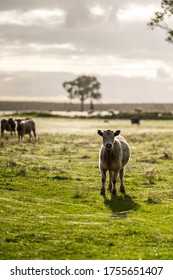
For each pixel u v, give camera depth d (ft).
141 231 50.96
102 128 261.24
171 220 56.13
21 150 124.26
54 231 50.39
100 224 53.57
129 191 72.79
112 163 68.69
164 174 87.86
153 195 69.21
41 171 86.89
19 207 60.44
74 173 87.40
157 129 251.39
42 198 66.44
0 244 45.78
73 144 150.41
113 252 44.83
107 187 75.25
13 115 435.53
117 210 60.70
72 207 61.72
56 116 436.76
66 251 44.75
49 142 156.97
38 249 45.03
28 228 51.01
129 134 202.90
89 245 46.50
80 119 401.90
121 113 435.94
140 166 97.91
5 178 78.95
